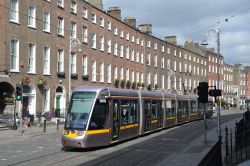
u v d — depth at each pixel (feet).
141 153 61.93
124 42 184.65
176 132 101.19
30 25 119.55
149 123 91.09
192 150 65.98
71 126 64.39
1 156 57.67
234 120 164.35
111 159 55.57
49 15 128.36
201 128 116.47
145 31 214.28
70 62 132.05
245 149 58.08
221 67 347.77
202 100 74.18
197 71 288.51
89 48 153.07
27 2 117.70
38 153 60.95
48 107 127.13
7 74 108.47
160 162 52.80
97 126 65.16
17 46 113.70
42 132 93.71
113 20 173.78
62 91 135.74
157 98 99.35
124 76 184.24
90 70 153.79
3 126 100.07
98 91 66.90
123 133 74.13
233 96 380.17
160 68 226.17
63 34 136.05
